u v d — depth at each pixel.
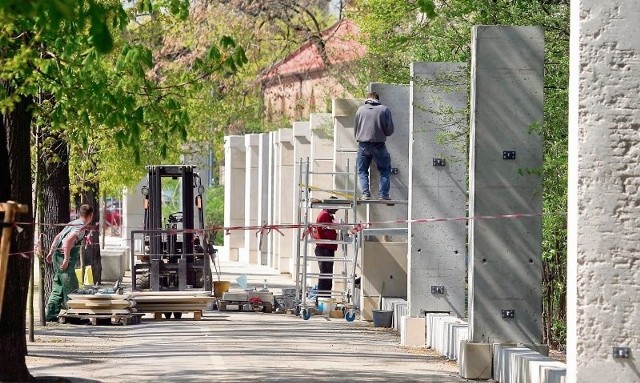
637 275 39.81
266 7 137.50
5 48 44.00
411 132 72.69
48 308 81.25
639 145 39.69
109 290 84.19
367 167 86.19
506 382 51.69
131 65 47.22
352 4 107.75
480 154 54.22
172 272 96.31
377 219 89.62
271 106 156.25
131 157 100.19
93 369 54.06
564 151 62.41
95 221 109.75
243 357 60.31
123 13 44.53
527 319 54.22
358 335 76.31
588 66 39.72
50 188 88.25
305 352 63.84
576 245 39.91
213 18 134.00
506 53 54.03
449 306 72.19
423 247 72.38
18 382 47.53
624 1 39.59
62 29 46.00
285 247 140.00
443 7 70.00
